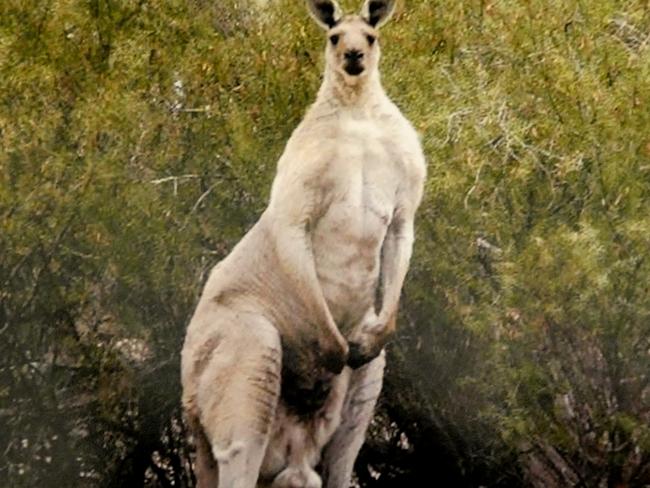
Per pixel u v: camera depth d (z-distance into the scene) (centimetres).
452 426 2686
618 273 2452
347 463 2080
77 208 2602
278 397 2019
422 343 2638
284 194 2000
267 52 2675
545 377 2517
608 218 2467
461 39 2580
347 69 2014
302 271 1992
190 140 2683
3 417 2697
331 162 1995
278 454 2044
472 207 2508
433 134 2445
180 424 2756
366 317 2047
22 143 2606
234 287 2033
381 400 2702
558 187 2516
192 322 2059
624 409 2548
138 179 2639
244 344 2005
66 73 2698
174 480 2789
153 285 2648
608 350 2512
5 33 2711
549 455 2652
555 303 2448
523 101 2505
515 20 2547
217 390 2006
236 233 2656
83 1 2744
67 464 2733
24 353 2675
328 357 2005
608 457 2562
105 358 2673
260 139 2631
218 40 2711
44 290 2645
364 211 2005
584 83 2475
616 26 2580
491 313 2495
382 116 2031
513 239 2508
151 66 2720
